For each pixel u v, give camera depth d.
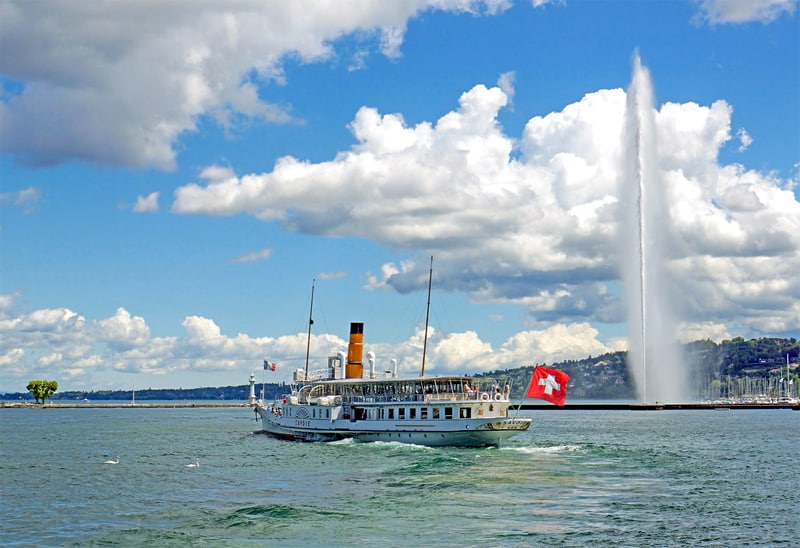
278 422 136.38
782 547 54.12
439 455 99.69
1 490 78.19
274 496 72.31
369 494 72.06
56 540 56.91
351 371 128.38
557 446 114.00
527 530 58.00
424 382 108.94
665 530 58.44
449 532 57.34
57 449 125.44
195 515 64.12
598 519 61.72
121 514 65.31
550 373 99.25
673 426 185.00
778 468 92.19
